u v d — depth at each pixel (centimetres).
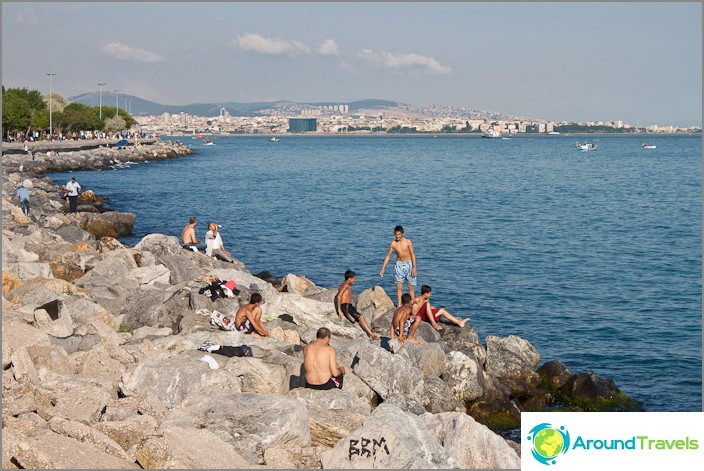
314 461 1158
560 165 14475
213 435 1153
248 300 2425
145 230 4994
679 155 19125
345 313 2192
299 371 1593
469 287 3400
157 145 17238
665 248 4603
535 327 2750
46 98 16412
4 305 1886
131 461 1076
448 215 6231
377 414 1159
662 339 2606
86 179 9169
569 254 4353
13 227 3844
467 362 1867
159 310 2186
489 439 1212
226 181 9612
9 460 1015
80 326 1861
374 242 4734
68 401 1238
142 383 1427
